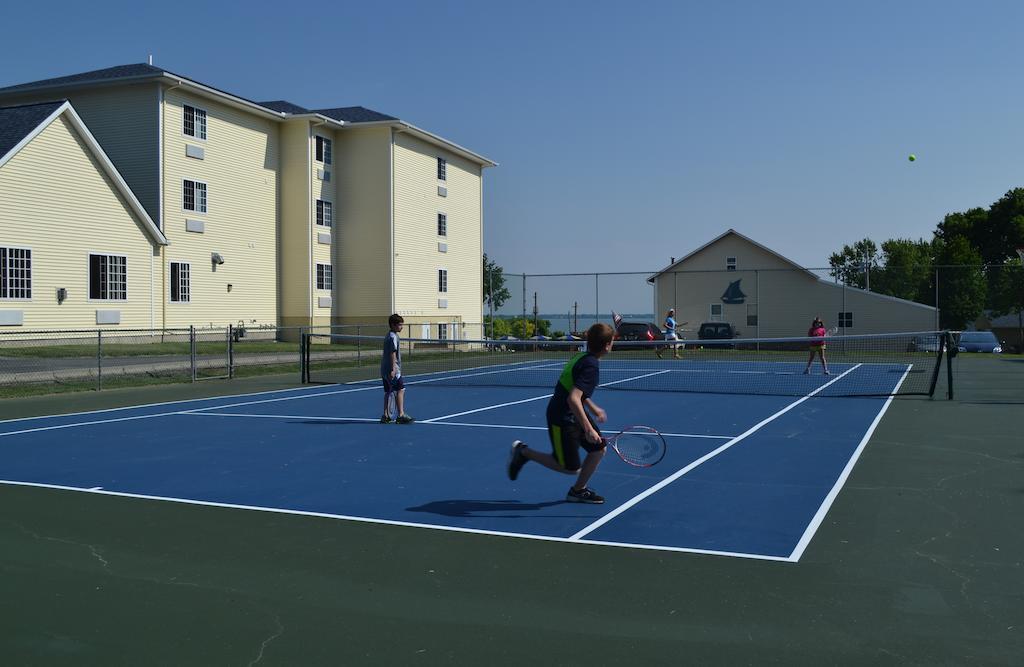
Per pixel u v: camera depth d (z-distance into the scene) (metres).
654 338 36.38
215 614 5.00
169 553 6.26
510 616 4.95
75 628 4.77
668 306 39.91
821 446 11.32
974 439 11.79
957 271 36.91
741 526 7.00
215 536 6.75
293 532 6.87
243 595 5.33
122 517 7.38
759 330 38.78
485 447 11.38
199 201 32.97
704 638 4.60
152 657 4.38
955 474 9.22
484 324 42.75
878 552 6.21
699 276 39.53
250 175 35.59
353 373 26.64
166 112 31.30
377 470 9.68
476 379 24.62
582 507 7.75
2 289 25.39
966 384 21.34
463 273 47.16
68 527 7.03
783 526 7.00
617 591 5.38
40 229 26.45
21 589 5.45
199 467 9.87
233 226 34.66
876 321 37.50
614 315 10.96
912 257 69.50
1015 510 7.50
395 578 5.67
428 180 43.03
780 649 4.44
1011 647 4.44
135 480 9.07
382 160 39.31
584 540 6.59
